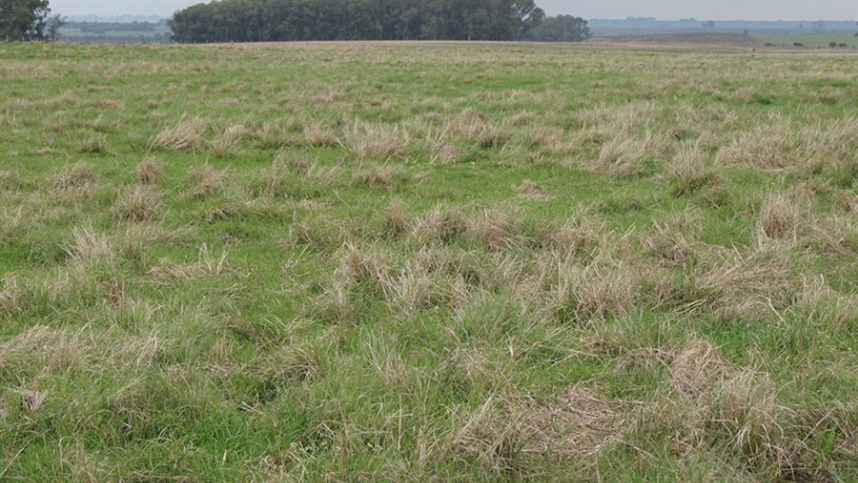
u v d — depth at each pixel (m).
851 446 3.40
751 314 4.82
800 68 26.66
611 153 9.76
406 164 9.91
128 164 9.68
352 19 102.31
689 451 3.42
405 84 19.42
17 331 4.50
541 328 4.59
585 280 5.08
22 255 6.03
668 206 7.88
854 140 10.05
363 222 6.86
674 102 15.09
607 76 22.47
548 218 7.12
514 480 3.28
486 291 5.03
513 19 108.88
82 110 13.59
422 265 5.58
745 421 3.48
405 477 3.21
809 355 4.21
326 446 3.47
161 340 4.21
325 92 16.78
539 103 14.90
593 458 3.40
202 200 7.81
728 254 5.92
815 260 5.88
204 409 3.69
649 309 4.89
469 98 16.16
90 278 5.18
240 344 4.54
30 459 3.33
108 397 3.64
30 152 10.12
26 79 18.39
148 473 3.24
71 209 7.34
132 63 24.59
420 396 3.77
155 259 6.00
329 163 9.89
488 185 8.92
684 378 4.00
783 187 8.28
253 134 11.43
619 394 3.98
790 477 3.33
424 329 4.64
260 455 3.41
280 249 6.44
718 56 45.50
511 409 3.68
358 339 4.56
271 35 99.75
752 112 13.50
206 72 22.09
